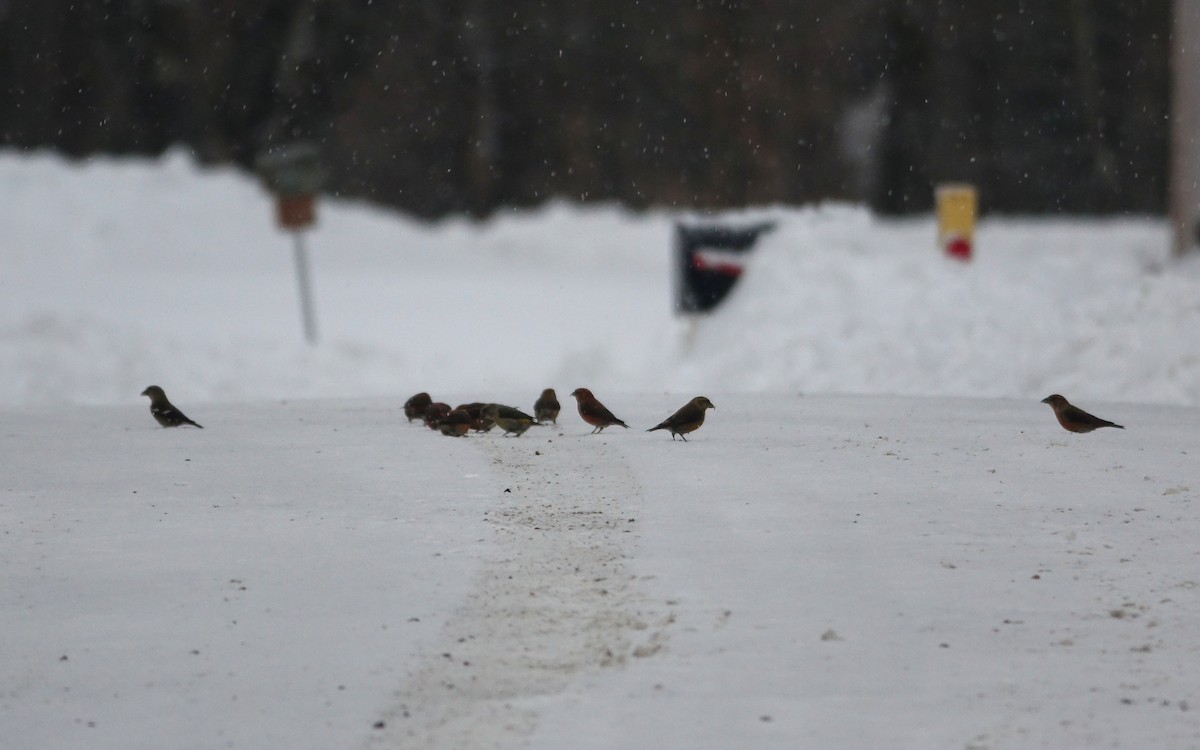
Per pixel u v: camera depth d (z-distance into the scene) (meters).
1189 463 48.03
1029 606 32.22
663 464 48.41
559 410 59.53
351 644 29.94
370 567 35.56
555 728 25.59
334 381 95.25
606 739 25.11
